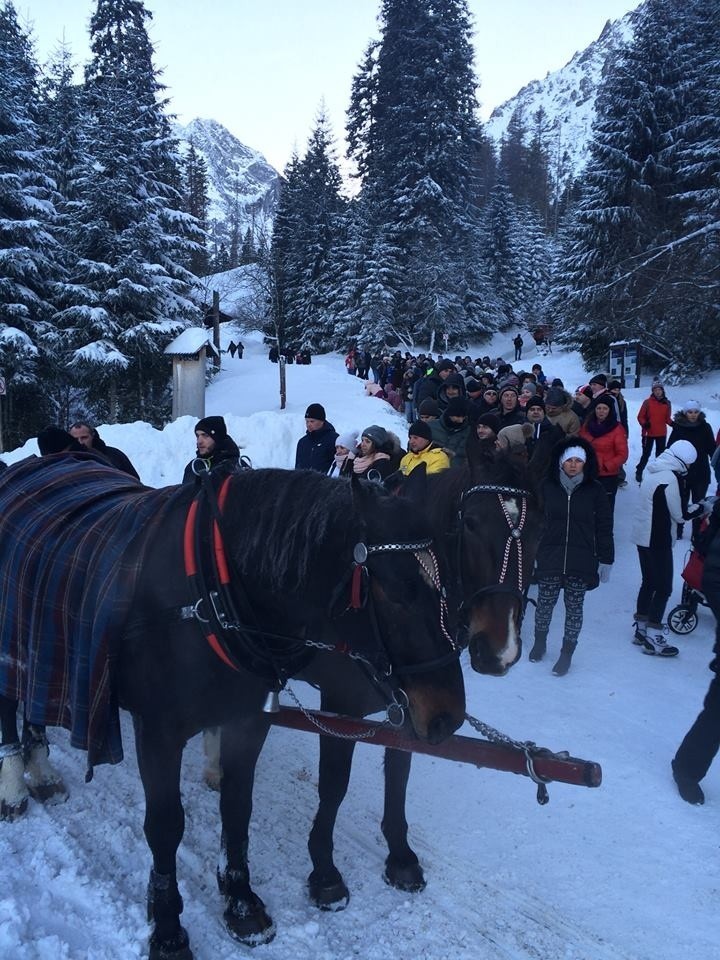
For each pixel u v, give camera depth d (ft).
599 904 10.66
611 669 19.48
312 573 8.46
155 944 9.24
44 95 110.93
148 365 80.38
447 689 7.59
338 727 9.43
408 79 157.69
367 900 10.62
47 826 11.75
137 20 122.31
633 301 61.36
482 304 154.40
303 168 170.40
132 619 8.88
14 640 10.03
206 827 12.14
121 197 77.71
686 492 20.83
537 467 10.43
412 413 61.57
